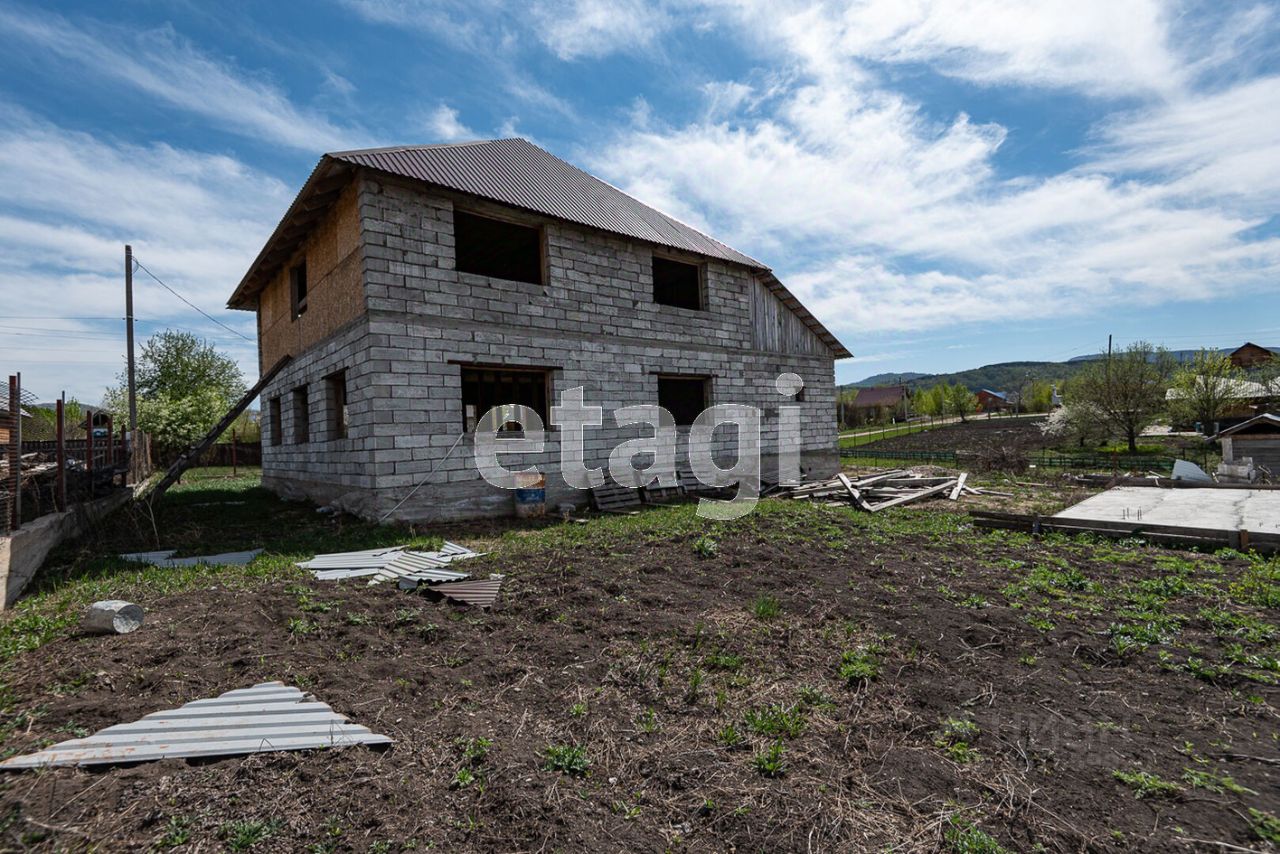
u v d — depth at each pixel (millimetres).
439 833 2324
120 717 3049
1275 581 5449
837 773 2746
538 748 2918
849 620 4695
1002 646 4117
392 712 3209
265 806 2422
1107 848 2242
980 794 2576
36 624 4422
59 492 7781
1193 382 25250
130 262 18062
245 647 3969
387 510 8711
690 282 15164
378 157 9039
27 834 2205
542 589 5461
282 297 13188
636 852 2258
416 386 9055
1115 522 7598
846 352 17016
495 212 10047
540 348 10531
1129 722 3127
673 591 5457
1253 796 2486
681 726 3178
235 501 12570
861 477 15094
